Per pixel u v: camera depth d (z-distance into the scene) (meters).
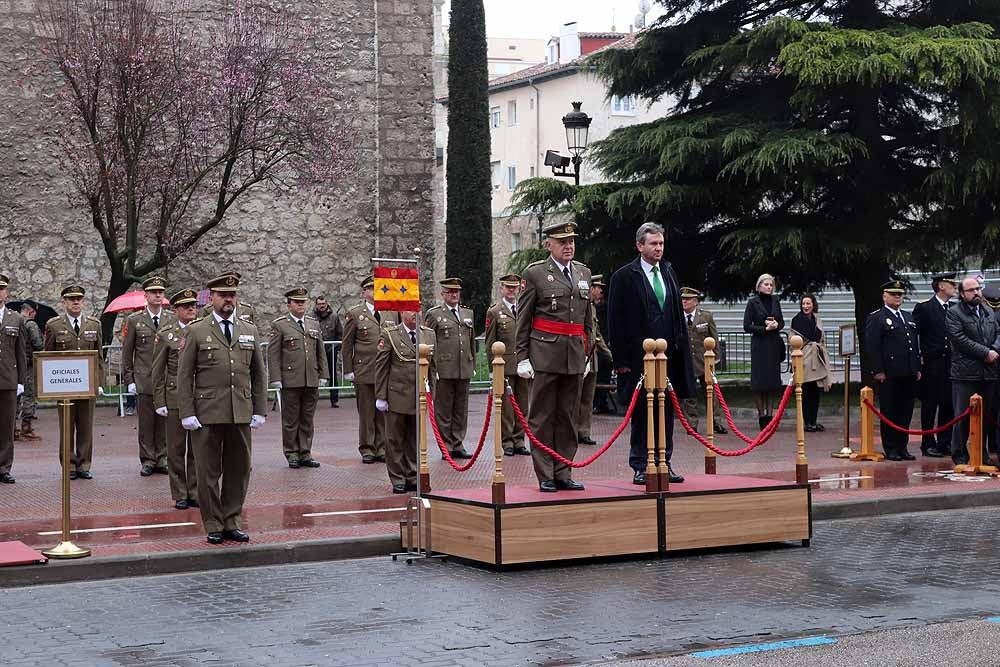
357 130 29.45
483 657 7.40
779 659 7.27
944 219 22.62
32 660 7.44
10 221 27.66
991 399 15.09
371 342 16.47
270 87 26.97
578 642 7.73
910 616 8.34
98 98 26.14
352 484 14.59
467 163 30.88
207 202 28.61
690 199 23.06
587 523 10.30
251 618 8.52
